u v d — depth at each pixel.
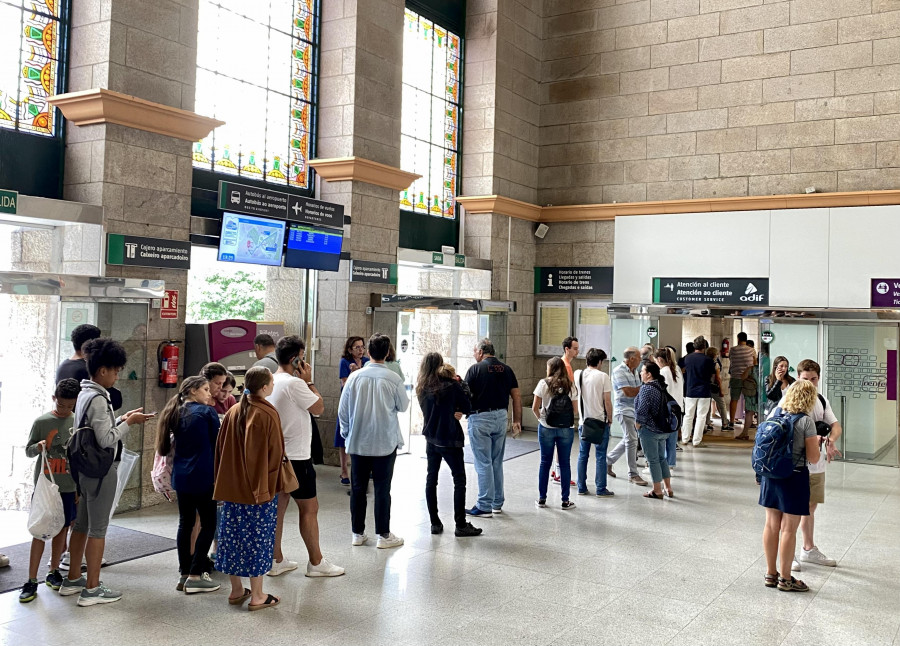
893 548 6.80
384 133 10.76
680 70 13.48
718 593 5.52
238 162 9.39
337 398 9.99
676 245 13.27
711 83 13.20
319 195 10.43
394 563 6.00
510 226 13.89
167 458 5.35
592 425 8.52
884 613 5.20
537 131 14.73
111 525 6.84
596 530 7.14
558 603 5.24
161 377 7.61
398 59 11.03
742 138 12.94
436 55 13.03
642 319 13.14
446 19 13.16
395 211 11.01
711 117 13.20
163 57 7.71
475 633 4.68
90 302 6.91
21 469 6.98
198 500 5.23
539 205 14.71
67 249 7.28
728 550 6.59
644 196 13.75
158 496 7.66
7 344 6.91
